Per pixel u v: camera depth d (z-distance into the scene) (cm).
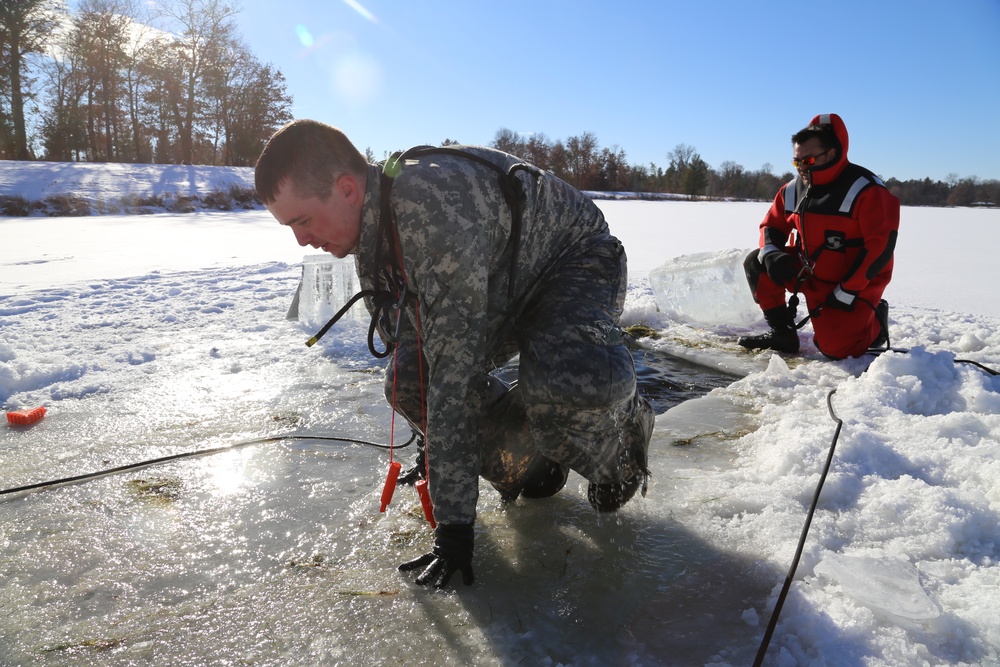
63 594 188
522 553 205
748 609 175
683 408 336
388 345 201
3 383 361
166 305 574
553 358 178
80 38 4216
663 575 192
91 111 4409
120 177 3044
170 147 4762
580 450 189
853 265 404
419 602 182
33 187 2712
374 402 342
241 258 950
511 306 190
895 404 318
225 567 200
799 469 248
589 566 198
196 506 237
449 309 165
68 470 265
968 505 213
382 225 166
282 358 417
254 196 2950
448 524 182
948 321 508
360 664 160
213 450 283
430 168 164
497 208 171
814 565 189
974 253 1045
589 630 171
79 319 518
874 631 161
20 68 4038
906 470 249
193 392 356
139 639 170
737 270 507
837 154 408
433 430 175
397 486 247
